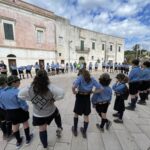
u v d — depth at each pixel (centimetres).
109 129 316
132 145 259
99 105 291
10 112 232
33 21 1772
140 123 346
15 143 264
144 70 467
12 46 1582
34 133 299
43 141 230
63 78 1176
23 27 1669
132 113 408
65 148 249
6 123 274
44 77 197
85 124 275
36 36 1833
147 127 327
